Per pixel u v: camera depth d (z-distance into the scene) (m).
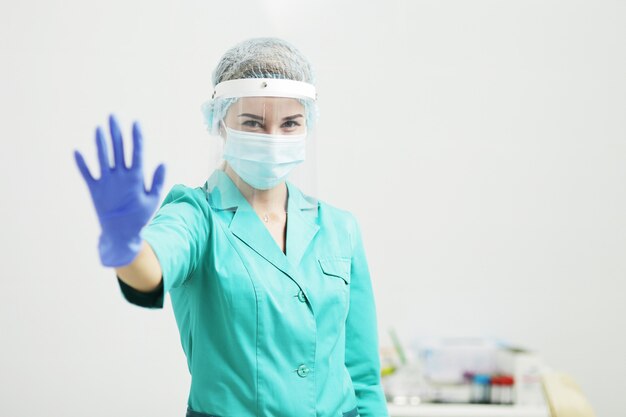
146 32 2.60
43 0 2.56
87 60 2.57
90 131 2.57
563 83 2.73
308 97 1.20
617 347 2.71
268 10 2.65
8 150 2.53
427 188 2.69
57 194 2.55
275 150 1.17
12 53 2.54
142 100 2.59
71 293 2.54
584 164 2.73
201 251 1.08
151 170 2.58
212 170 1.26
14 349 2.51
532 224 2.71
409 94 2.69
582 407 1.59
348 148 2.67
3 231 2.52
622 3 2.74
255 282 1.10
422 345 2.51
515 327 2.68
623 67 2.74
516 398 2.24
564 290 2.70
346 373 1.25
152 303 0.87
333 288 1.19
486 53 2.71
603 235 2.72
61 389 2.52
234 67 1.23
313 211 1.30
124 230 0.78
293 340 1.11
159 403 2.56
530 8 2.73
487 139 2.71
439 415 2.14
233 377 1.08
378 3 2.69
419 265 2.67
